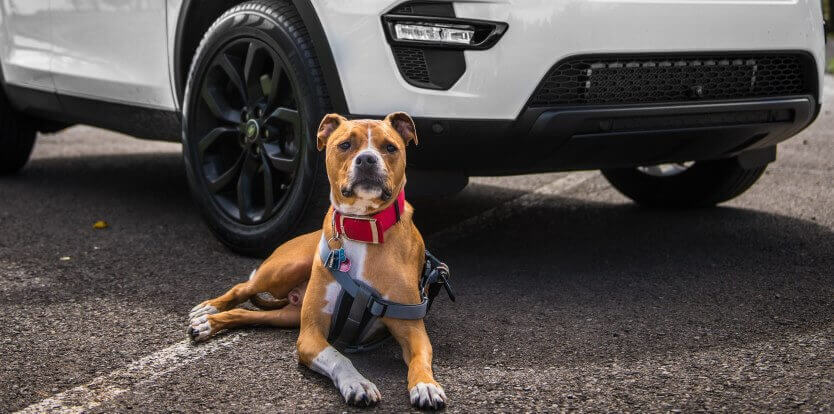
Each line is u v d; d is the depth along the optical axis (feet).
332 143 9.16
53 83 17.49
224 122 13.96
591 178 20.56
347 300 9.10
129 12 15.38
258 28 12.81
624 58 11.74
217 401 8.64
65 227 15.84
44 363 9.63
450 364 9.54
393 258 9.18
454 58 11.40
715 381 8.99
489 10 11.22
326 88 12.21
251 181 13.55
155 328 10.72
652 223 15.94
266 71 13.76
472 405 8.47
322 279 9.27
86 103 16.99
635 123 12.07
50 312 11.30
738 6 12.30
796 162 21.35
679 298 11.73
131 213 16.97
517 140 11.68
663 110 12.06
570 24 11.41
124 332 10.59
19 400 8.69
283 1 12.87
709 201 16.60
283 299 10.92
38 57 17.78
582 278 12.71
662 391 8.76
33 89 18.15
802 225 15.35
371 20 11.53
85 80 16.60
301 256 10.14
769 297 11.68
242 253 13.74
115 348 10.07
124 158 23.67
